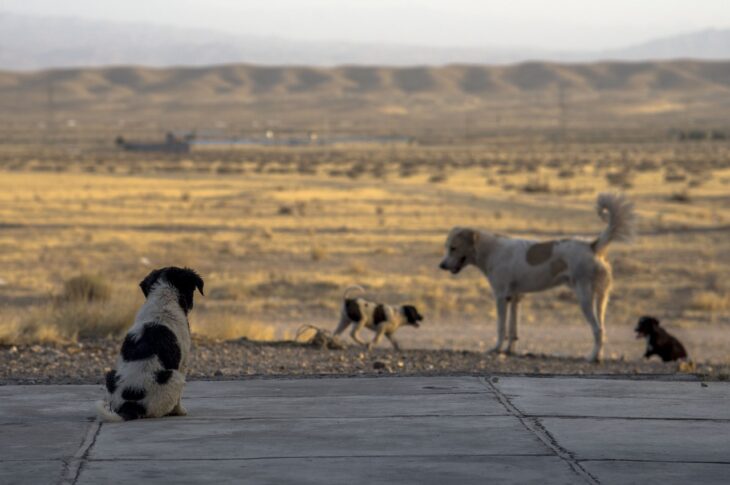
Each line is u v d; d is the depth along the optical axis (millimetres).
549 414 8914
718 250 43656
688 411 9062
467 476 6730
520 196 72625
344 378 11430
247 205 64688
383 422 8586
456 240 18297
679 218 57438
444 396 9922
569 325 26469
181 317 9117
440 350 18422
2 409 9367
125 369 8836
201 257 40438
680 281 35094
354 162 127375
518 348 22531
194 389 10609
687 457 7277
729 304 29672
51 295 24625
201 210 61281
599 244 17719
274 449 7566
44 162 118812
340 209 62031
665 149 165125
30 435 8117
